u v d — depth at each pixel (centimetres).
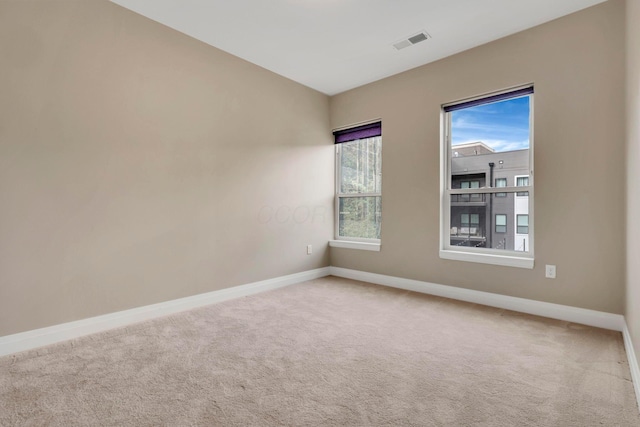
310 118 406
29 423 136
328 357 196
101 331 237
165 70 274
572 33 252
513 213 293
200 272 299
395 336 228
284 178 376
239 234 330
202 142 300
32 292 210
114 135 245
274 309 288
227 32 284
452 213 332
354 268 409
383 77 376
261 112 351
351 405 148
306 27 275
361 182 414
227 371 179
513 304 284
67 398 154
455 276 321
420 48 309
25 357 196
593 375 173
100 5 237
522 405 147
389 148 372
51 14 215
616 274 235
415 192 350
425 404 149
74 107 226
